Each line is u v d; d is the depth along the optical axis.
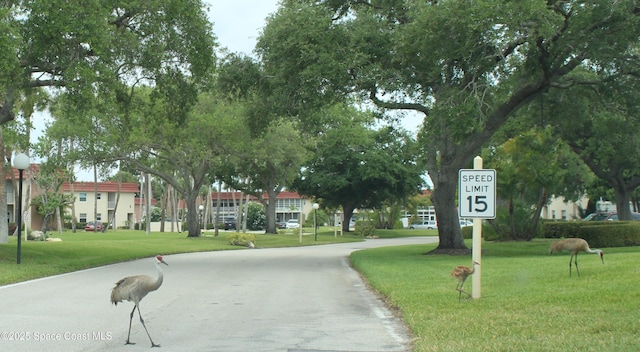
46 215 45.50
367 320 11.02
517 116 30.52
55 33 18.92
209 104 41.44
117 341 9.05
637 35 20.66
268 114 27.14
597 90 25.59
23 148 38.09
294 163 59.34
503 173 36.72
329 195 68.25
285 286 16.55
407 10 23.61
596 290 12.23
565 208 84.75
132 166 47.12
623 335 8.38
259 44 25.28
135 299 8.92
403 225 94.44
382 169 63.22
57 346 8.66
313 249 40.53
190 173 51.16
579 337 8.34
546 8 19.12
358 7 25.08
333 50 23.06
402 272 18.36
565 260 19.67
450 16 19.72
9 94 22.27
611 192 62.47
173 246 37.62
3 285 16.16
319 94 24.45
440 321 9.94
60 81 20.59
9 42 17.59
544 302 11.27
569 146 41.38
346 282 17.70
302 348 8.64
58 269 20.02
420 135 23.36
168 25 22.30
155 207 112.31
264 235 59.53
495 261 21.17
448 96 21.53
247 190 66.38
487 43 20.50
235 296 14.34
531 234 38.41
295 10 23.95
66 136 42.12
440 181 27.84
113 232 67.31
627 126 28.30
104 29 19.84
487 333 8.91
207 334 9.66
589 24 20.36
